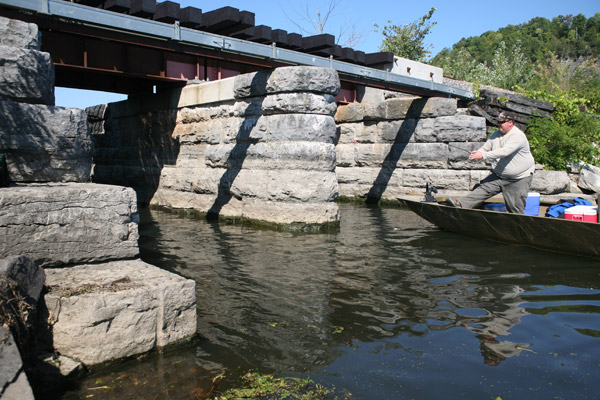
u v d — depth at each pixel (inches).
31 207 160.4
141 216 447.2
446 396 128.4
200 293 212.8
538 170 511.2
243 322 179.8
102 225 173.9
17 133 196.7
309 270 251.6
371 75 479.8
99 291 144.9
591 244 268.8
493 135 338.3
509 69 1255.5
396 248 305.6
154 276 161.8
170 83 490.3
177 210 477.7
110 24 319.6
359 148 609.3
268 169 384.8
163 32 344.2
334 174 384.8
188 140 468.8
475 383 135.4
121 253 178.5
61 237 166.1
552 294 212.7
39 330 139.7
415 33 1176.8
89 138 216.2
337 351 155.9
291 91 368.8
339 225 386.6
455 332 171.6
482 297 209.2
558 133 548.1
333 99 383.9
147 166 532.1
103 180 613.9
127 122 566.9
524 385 134.3
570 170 550.9
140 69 438.0
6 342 112.9
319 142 372.5
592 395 128.9
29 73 200.7
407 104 557.3
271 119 384.5
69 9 301.3
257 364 146.5
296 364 146.8
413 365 146.4
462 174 517.0
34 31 209.2
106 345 142.2
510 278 237.6
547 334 169.6
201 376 138.3
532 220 285.1
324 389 131.8
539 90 698.8
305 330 173.0
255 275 241.3
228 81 417.4
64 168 206.7
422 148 547.5
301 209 369.1
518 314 189.0
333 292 215.3
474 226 333.1
